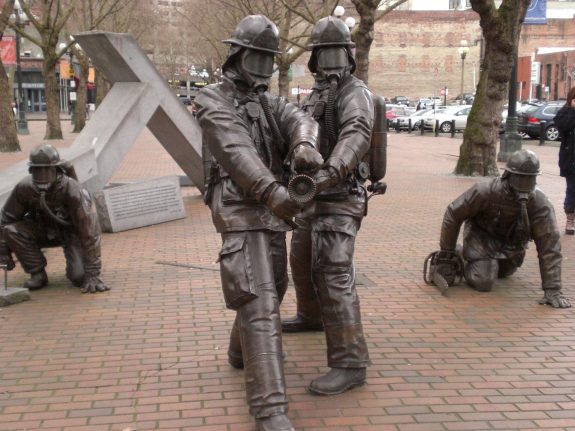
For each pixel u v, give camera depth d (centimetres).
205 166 423
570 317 595
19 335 550
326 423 392
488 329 562
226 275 387
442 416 403
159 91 1135
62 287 696
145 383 453
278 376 368
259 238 393
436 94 7081
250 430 386
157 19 5244
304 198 353
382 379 456
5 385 452
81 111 3581
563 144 962
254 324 378
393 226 1040
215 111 389
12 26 2752
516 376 464
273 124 405
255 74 403
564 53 5178
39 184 639
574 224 980
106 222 990
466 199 655
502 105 1648
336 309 435
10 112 2300
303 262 523
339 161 396
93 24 2789
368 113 429
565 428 391
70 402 425
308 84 6178
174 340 535
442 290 663
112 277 733
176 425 393
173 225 1050
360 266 783
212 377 461
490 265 677
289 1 2233
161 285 700
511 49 1570
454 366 481
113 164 1059
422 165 2003
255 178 370
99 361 493
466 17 7006
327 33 450
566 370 476
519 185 615
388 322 579
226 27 3356
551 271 632
